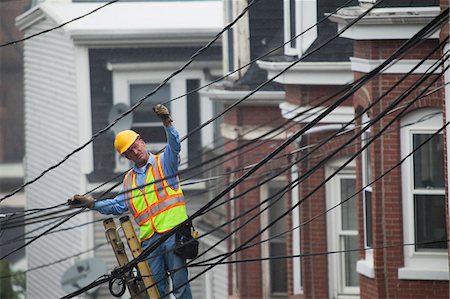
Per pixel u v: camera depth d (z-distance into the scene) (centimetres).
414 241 5525
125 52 9438
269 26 7644
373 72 3684
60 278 9425
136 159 3781
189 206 9138
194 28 9412
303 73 6475
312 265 6681
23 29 10025
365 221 5794
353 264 6662
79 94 9394
